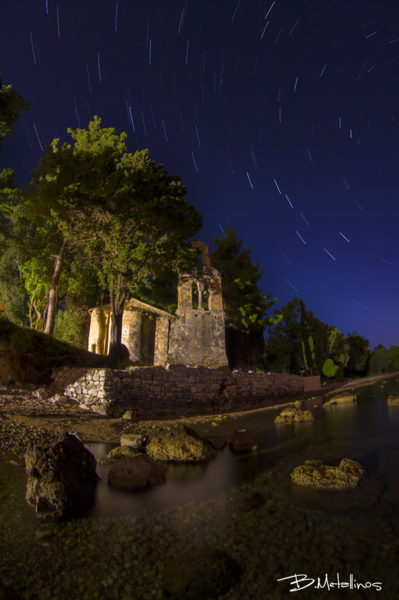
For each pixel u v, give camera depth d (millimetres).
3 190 22312
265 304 35844
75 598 3168
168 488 5965
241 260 38719
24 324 27828
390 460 6988
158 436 8508
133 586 3332
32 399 13203
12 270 29469
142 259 19250
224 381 20531
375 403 17875
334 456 7594
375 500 5035
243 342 35781
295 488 5750
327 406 18516
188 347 25234
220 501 5309
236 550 3922
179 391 17328
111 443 9234
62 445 5863
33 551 3889
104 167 19328
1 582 3338
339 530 4238
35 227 25797
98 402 13750
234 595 3184
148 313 28641
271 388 24703
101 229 19109
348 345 44125
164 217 19938
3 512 4750
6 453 6945
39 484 5020
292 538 4117
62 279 25078
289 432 11031
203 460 7777
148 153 22484
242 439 9133
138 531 4387
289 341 41688
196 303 29719
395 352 46719
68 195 17734
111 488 5953
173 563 3701
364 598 3041
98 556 3830
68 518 4742
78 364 18391
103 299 32656
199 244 28250
